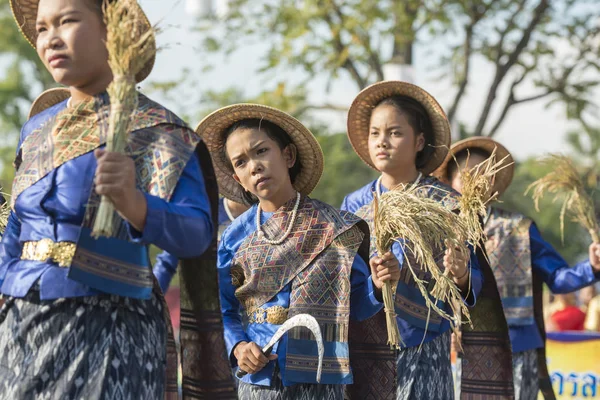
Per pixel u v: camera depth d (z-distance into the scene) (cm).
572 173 1012
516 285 1048
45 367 473
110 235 455
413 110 854
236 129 711
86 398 468
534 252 1063
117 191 441
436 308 708
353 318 718
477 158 1057
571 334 1324
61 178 483
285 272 691
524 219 1062
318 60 2156
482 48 2189
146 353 488
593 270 1020
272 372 677
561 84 2153
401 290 780
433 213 704
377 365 767
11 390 476
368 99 890
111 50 466
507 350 820
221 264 714
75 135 490
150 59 523
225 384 521
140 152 484
